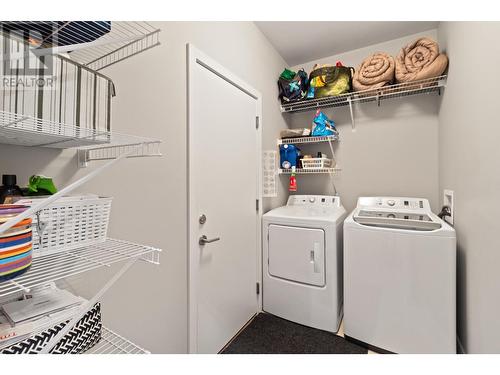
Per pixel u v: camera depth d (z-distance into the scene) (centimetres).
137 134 110
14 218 45
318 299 198
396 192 246
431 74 195
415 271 160
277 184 260
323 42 246
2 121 48
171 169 129
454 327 152
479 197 133
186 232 140
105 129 70
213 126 162
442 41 209
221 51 169
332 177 276
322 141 266
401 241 163
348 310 182
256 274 220
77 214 65
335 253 193
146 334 116
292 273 209
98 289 96
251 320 211
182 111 136
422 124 235
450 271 152
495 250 116
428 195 232
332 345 178
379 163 253
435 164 229
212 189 162
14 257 46
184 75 137
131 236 108
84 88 64
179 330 136
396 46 241
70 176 86
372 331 172
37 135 59
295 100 257
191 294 142
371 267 173
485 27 124
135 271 111
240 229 195
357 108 263
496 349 117
